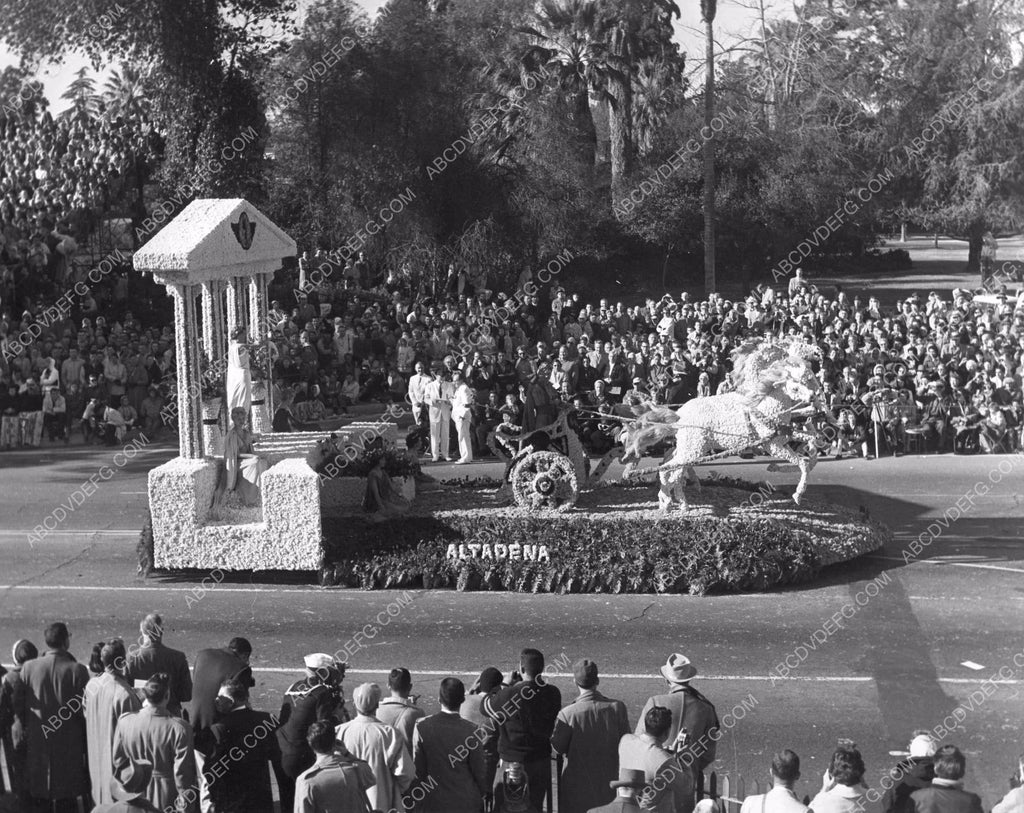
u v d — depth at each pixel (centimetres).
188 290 1994
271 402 2414
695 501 2181
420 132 4703
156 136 4200
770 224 5391
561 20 5284
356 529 2011
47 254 3725
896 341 3334
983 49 5997
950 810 898
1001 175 5788
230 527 1967
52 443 3048
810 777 1261
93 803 1125
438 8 5631
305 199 4753
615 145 5344
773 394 2098
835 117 6034
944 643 1656
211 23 4097
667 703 1086
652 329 3812
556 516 2066
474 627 1755
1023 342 3231
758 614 1795
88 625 1756
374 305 3978
